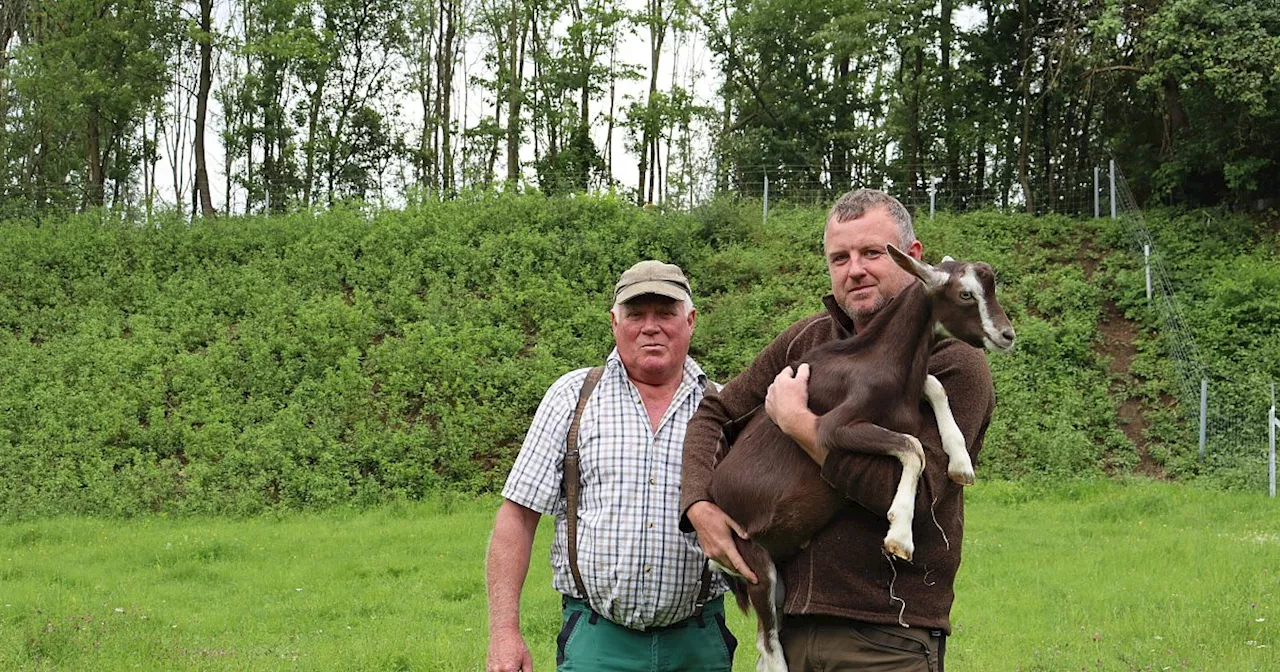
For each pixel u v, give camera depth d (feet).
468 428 59.57
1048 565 36.11
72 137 132.05
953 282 10.90
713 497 12.34
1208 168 84.69
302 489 55.01
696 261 77.00
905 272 12.34
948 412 11.21
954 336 10.94
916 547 11.44
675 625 13.83
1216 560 35.65
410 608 31.86
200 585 35.65
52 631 27.17
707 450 12.85
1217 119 83.46
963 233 80.38
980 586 33.22
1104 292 71.41
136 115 121.19
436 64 129.29
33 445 57.82
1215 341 66.08
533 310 69.82
